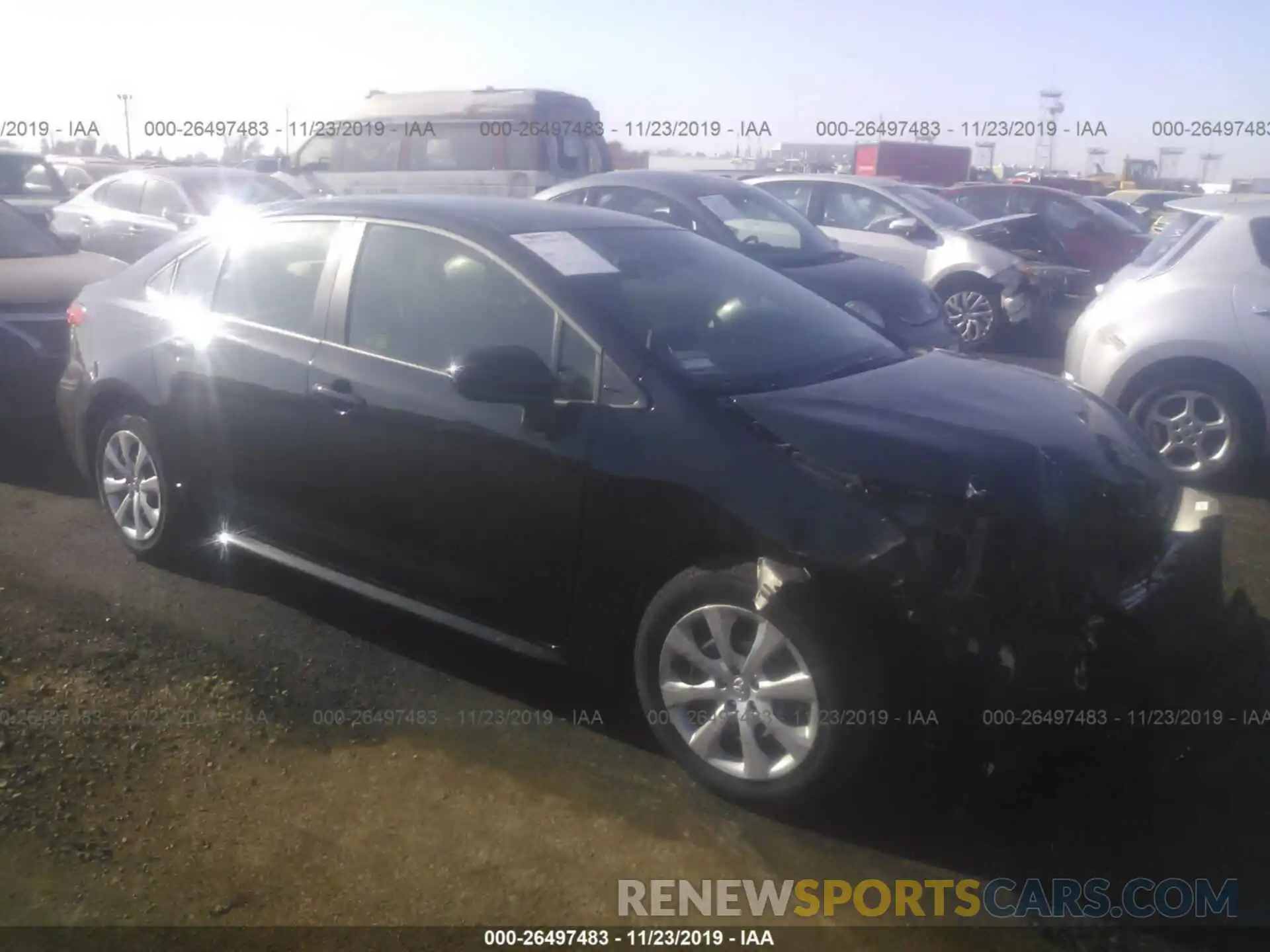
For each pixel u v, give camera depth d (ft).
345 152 54.85
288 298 15.26
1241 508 20.44
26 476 21.86
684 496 11.53
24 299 22.63
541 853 10.89
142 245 44.34
